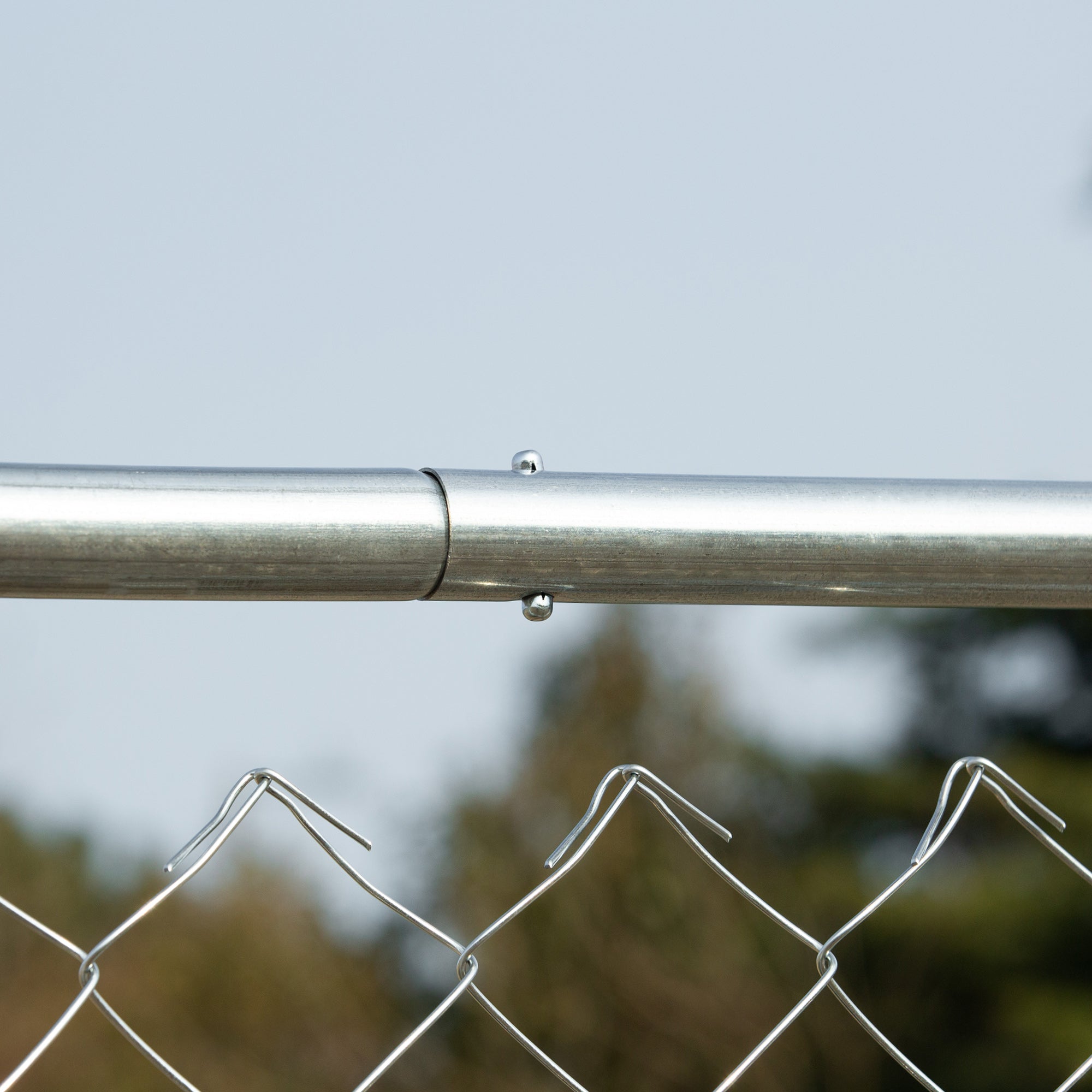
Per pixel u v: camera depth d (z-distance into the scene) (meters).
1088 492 1.56
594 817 1.50
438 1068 23.80
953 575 1.52
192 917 25.41
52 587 1.25
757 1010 22.62
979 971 22.86
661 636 27.19
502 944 23.61
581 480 1.42
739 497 1.45
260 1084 24.39
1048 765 24.80
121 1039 24.03
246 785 1.39
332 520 1.31
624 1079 22.45
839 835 25.38
